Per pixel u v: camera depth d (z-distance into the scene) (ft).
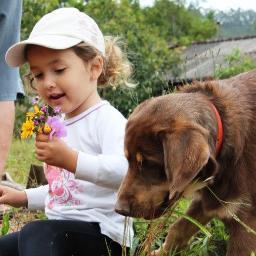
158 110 3.28
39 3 16.19
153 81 13.92
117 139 3.52
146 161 3.25
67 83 3.60
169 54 20.35
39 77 3.70
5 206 5.06
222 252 4.19
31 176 5.64
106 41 4.12
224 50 28.68
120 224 3.59
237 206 3.47
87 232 3.49
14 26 4.52
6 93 4.49
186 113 3.22
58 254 3.37
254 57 24.52
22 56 3.78
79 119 3.68
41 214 4.80
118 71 4.11
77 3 19.49
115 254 3.59
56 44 3.54
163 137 3.15
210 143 3.21
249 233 3.49
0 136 4.47
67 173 3.64
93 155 3.54
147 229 3.92
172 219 4.31
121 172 3.43
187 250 3.92
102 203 3.57
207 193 3.56
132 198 3.25
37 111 3.32
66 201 3.65
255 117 3.49
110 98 11.07
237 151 3.39
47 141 3.31
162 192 3.26
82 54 3.67
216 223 4.31
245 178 3.44
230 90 3.57
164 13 52.24
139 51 18.79
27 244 3.39
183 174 2.92
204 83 3.67
